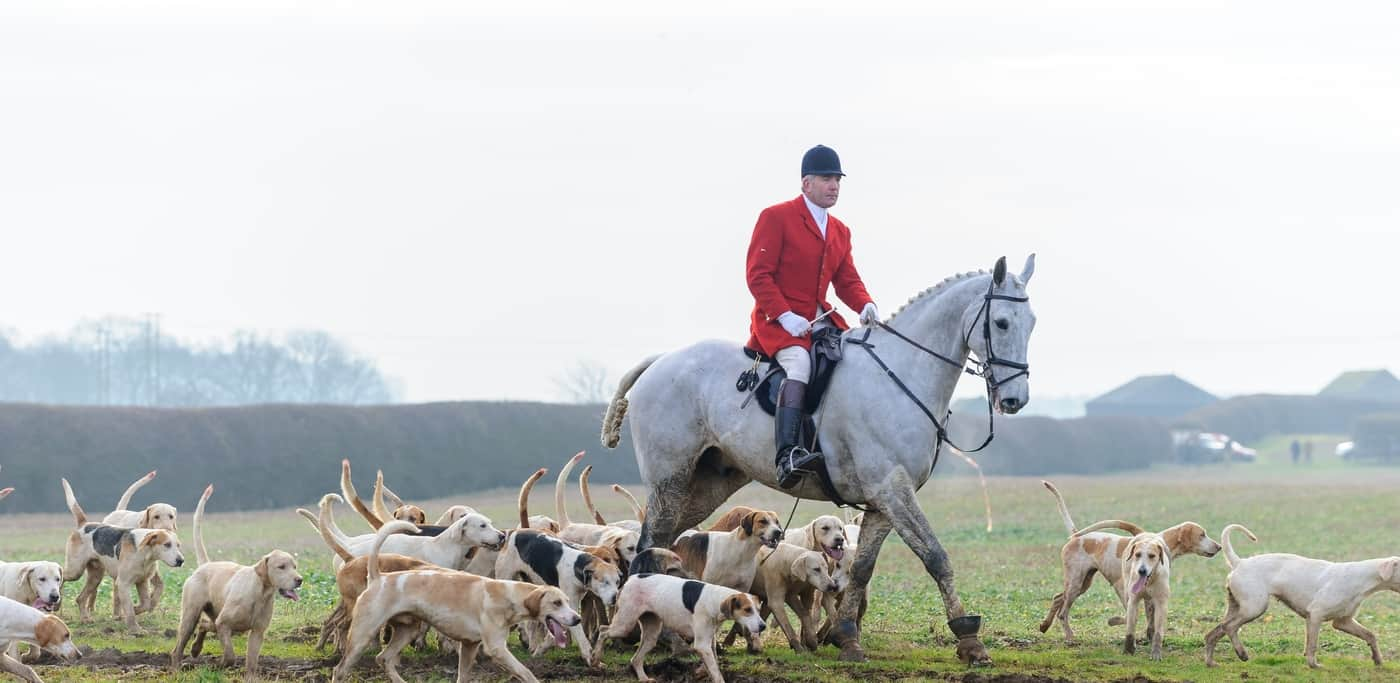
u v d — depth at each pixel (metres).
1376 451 105.38
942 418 12.70
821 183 13.15
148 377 129.62
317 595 17.52
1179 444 102.44
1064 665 12.53
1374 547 29.11
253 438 57.38
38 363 152.25
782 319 12.77
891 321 12.88
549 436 65.50
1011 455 87.19
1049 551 27.67
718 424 13.17
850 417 12.50
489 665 12.45
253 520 42.47
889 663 12.43
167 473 53.97
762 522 13.09
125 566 14.62
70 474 51.72
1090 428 94.81
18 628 11.40
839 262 13.43
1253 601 12.87
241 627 11.96
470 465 61.72
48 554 26.92
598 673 12.20
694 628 11.68
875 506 12.54
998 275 12.35
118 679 11.73
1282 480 75.38
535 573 12.83
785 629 13.34
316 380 151.50
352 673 12.05
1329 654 13.62
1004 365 12.28
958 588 20.02
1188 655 13.36
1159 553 13.09
